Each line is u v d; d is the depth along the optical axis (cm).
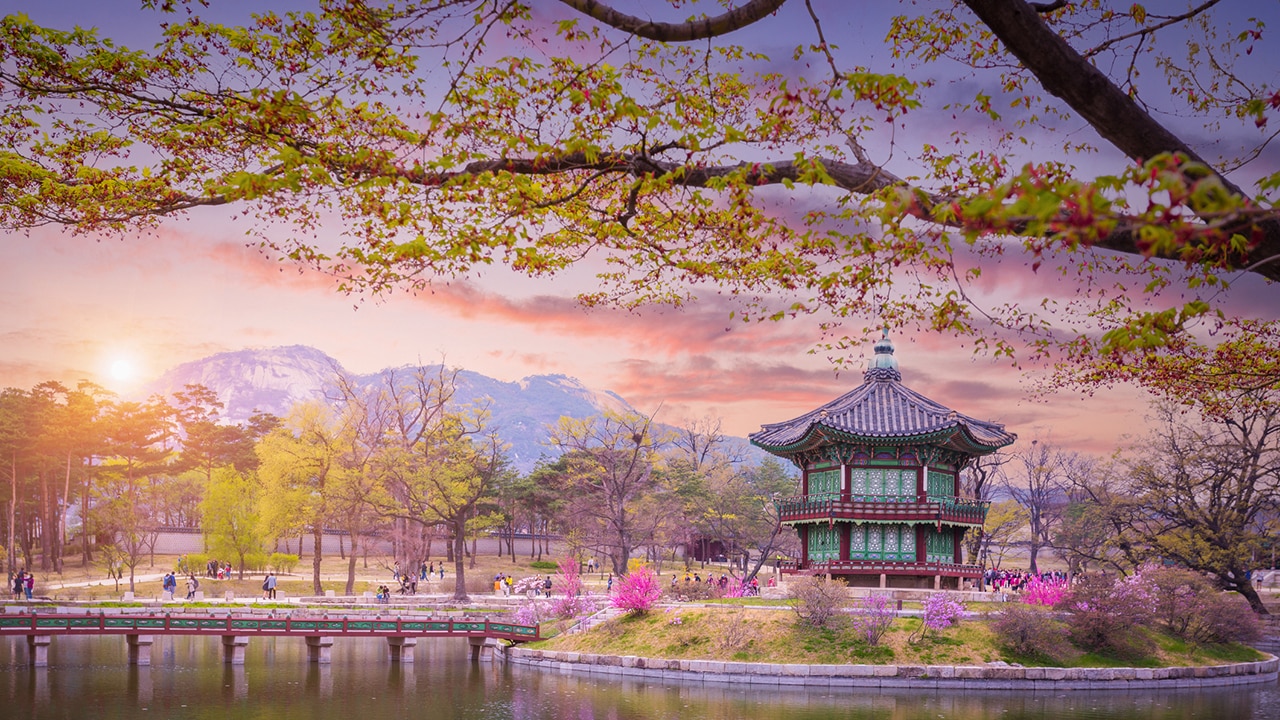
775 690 4247
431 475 7631
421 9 1019
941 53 1195
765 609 4956
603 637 5112
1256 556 7000
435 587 8400
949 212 792
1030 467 9156
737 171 936
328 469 7906
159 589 7944
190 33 1090
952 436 5316
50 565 9788
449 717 3594
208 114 1104
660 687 4325
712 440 10675
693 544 11831
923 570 5225
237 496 8650
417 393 8738
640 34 900
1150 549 6881
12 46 1090
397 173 1026
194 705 3753
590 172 1153
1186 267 786
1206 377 1321
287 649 5894
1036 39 801
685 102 1065
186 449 12731
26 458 9138
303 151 1080
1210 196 620
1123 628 4762
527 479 11338
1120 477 7356
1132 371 1319
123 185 1170
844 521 5388
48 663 4875
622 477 9369
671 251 1145
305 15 1058
